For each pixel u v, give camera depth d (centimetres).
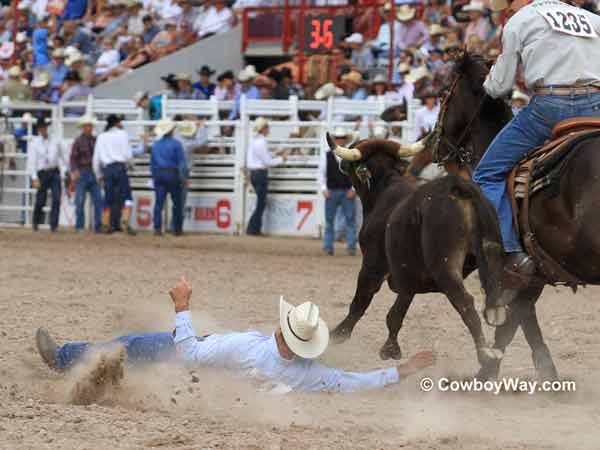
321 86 5709
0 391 1753
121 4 6856
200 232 5422
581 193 1639
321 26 5744
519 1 2025
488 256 1727
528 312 1911
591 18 1805
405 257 1872
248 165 5200
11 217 5769
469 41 4812
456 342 2420
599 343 2412
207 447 1368
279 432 1473
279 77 5600
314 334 1723
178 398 1678
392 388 1839
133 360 1823
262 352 1739
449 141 2095
